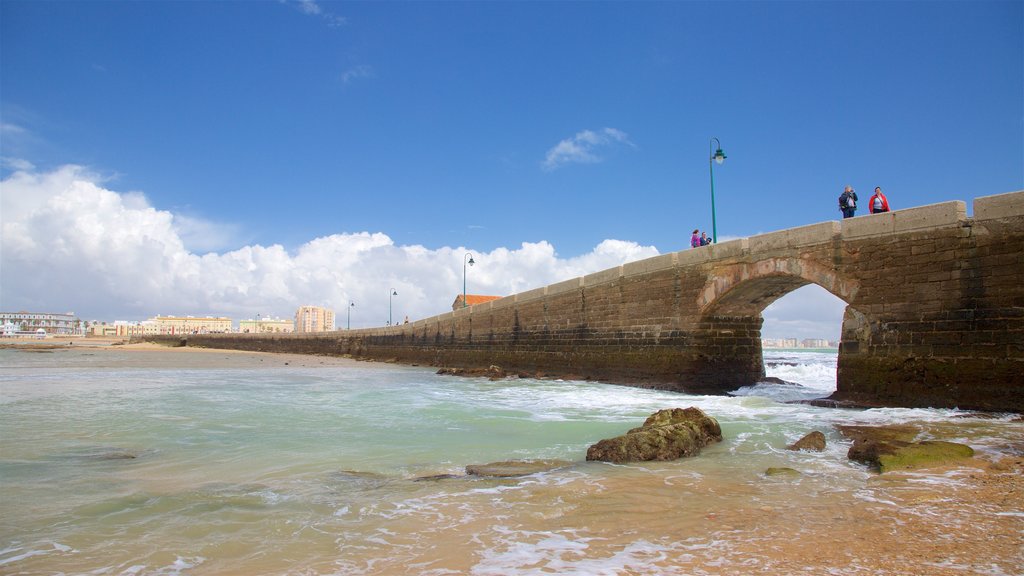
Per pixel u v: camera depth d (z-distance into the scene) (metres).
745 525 5.58
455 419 13.61
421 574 4.48
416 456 9.37
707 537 5.25
